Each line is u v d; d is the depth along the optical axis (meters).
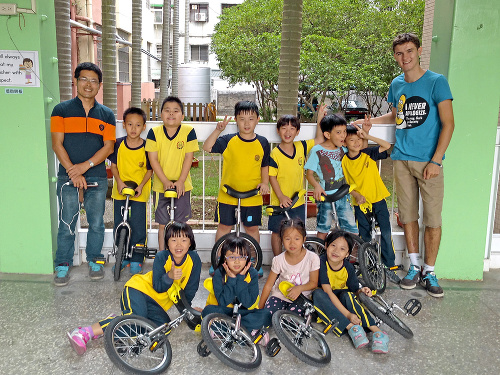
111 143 3.74
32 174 3.75
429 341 3.01
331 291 3.12
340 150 3.82
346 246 3.10
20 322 3.10
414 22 11.50
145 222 3.94
